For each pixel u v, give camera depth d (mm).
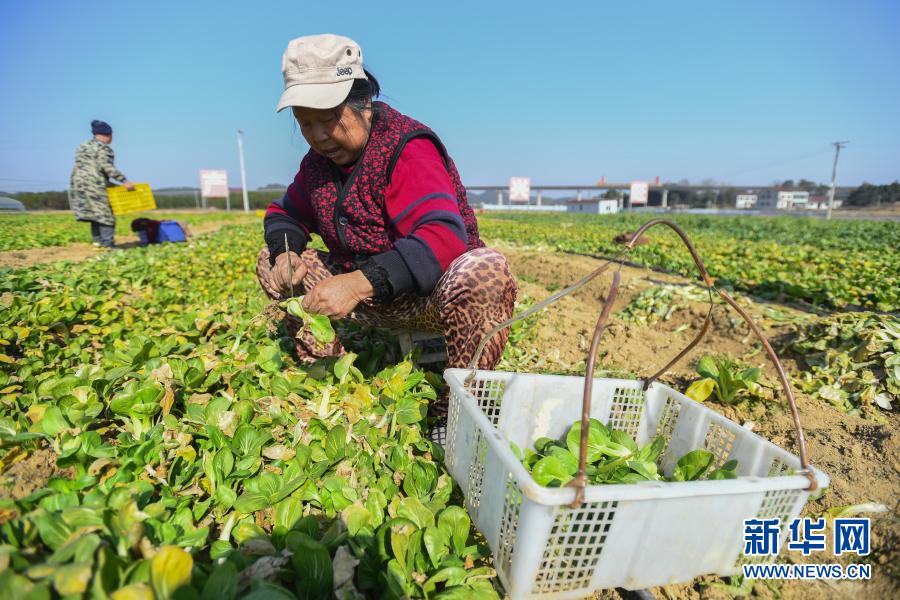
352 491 1777
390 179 2215
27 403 2193
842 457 2463
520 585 1486
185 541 1458
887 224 25141
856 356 3422
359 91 2117
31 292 4020
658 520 1542
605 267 1644
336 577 1378
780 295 6422
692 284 6895
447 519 1676
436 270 2100
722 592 1729
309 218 2846
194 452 1879
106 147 9680
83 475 1746
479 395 2146
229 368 2635
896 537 1884
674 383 3418
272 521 1710
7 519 1405
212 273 6309
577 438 2045
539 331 4359
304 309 2047
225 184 46938
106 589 1090
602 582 1597
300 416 2305
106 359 2695
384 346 3098
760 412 2895
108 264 6223
